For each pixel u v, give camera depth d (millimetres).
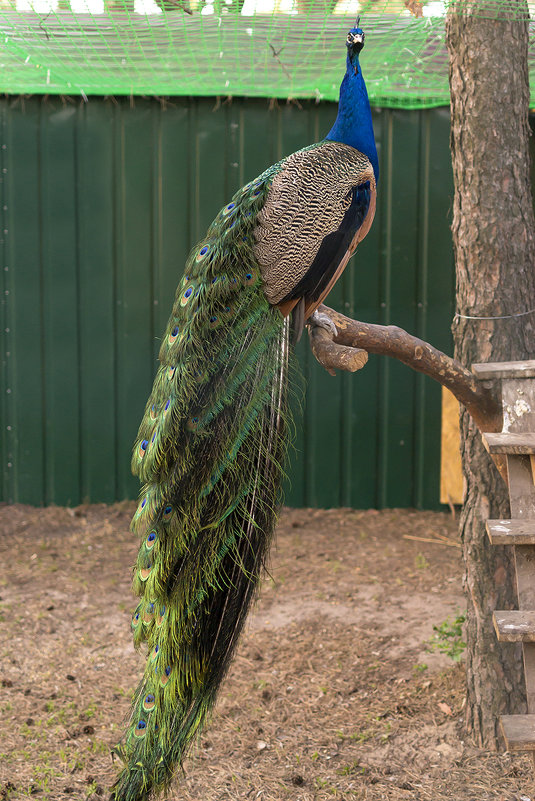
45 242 7797
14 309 7875
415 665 5172
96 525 7641
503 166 4145
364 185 3504
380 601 6066
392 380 7734
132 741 3285
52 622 5809
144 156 7645
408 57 5625
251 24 4793
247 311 3285
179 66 5980
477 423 4086
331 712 4719
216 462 3172
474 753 4336
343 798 3996
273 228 3285
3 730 4535
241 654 5340
